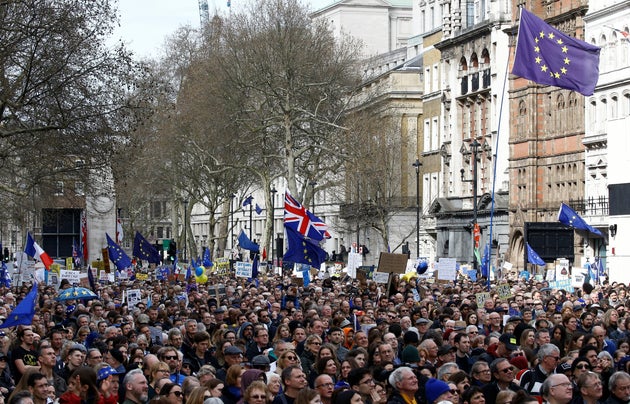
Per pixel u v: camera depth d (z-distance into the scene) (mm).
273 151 108562
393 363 23094
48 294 45094
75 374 19469
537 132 97938
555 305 36750
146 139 104062
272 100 103688
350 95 107188
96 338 27766
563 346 28688
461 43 115000
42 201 72875
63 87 51812
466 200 112188
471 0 115625
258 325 27047
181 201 123125
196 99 103938
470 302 37219
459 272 71000
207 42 113688
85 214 69625
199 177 122312
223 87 101625
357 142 103938
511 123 101250
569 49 43844
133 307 38844
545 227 62562
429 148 125875
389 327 28641
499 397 18078
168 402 18328
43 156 54375
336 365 22891
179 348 26453
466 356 25922
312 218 53344
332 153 100562
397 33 176750
